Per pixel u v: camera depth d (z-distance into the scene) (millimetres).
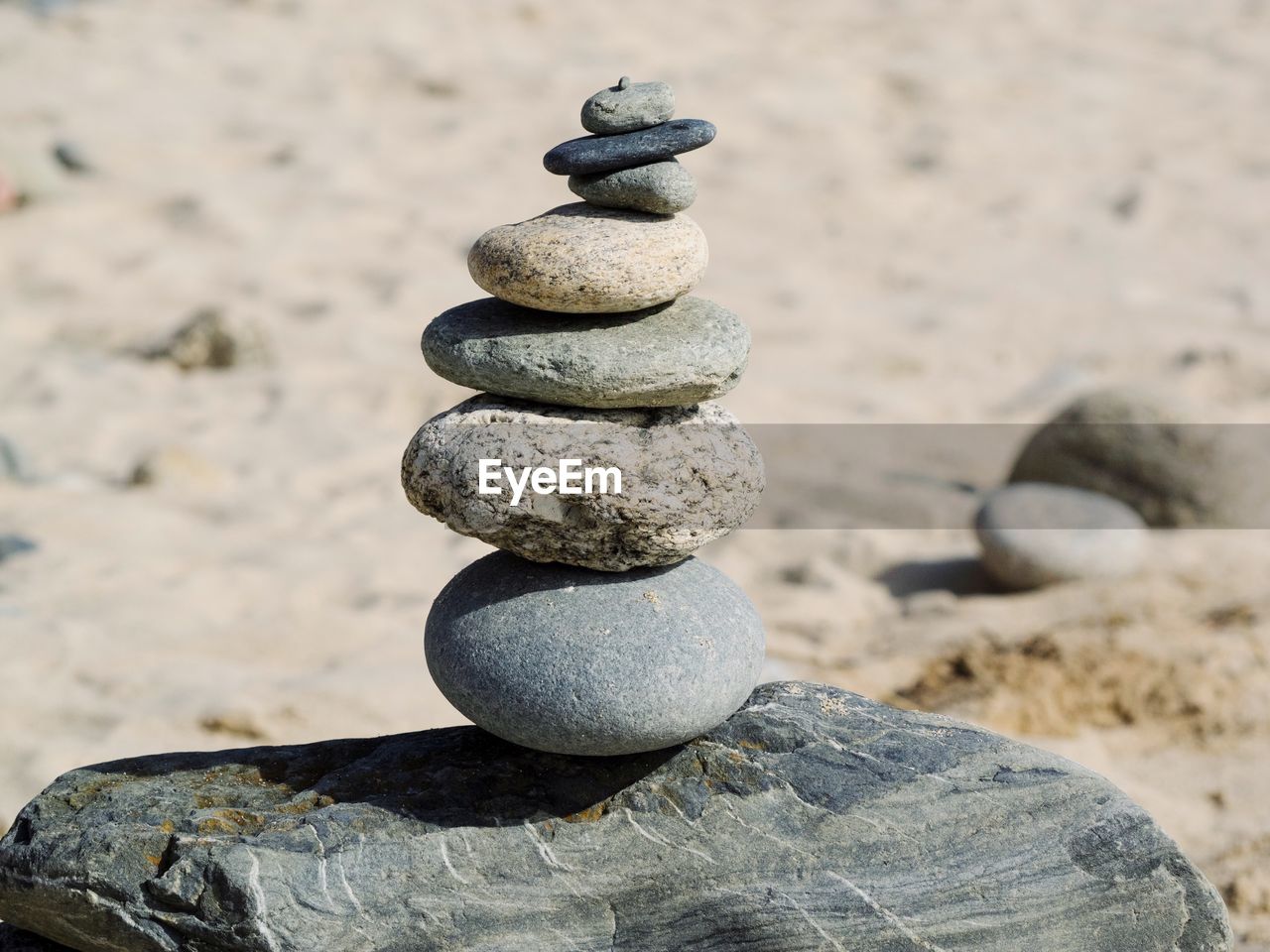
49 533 1851
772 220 3359
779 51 4523
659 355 1147
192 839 1150
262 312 2785
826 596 1779
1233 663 1610
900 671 1642
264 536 1913
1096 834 1175
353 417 2369
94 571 1748
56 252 3002
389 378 2506
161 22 4566
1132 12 4957
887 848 1167
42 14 4512
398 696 1555
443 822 1170
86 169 3439
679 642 1158
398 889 1147
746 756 1190
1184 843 1432
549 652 1154
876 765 1191
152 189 3379
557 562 1185
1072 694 1598
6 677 1562
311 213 3307
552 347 1150
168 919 1138
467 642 1169
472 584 1193
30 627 1629
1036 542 1757
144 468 2053
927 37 4664
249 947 1127
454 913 1146
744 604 1197
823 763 1190
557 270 1142
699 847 1166
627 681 1148
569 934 1150
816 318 2830
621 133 1159
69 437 2236
